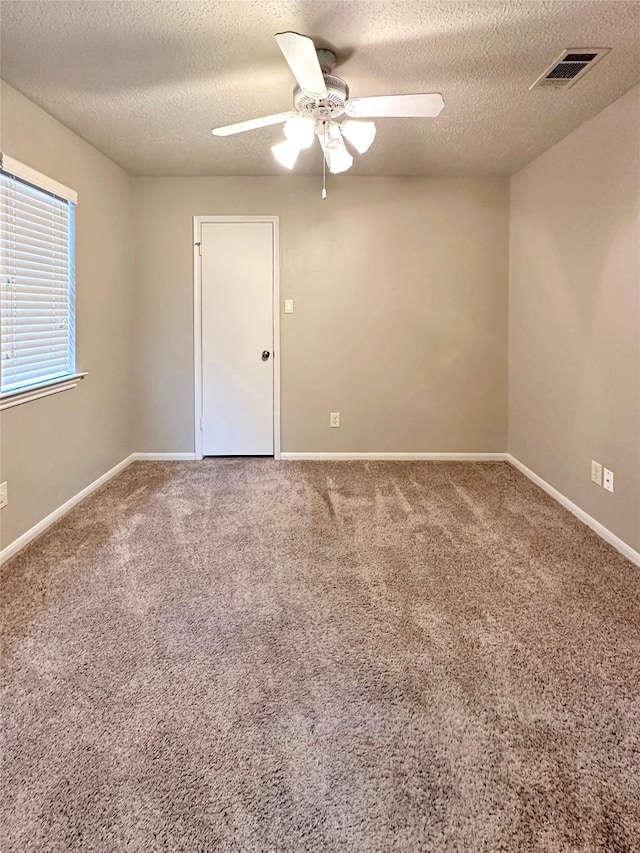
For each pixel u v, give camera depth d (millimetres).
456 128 3006
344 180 4082
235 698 1568
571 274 3113
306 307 4207
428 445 4344
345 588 2232
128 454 4191
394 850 1116
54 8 1877
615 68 2283
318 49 2143
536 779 1289
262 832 1154
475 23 1965
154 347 4230
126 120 2893
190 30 2018
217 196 4078
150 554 2553
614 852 1108
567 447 3199
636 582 2285
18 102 2541
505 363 4250
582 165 2953
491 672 1688
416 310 4203
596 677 1662
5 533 2508
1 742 1392
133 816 1188
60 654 1769
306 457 4363
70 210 3102
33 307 2756
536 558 2521
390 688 1614
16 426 2588
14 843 1125
